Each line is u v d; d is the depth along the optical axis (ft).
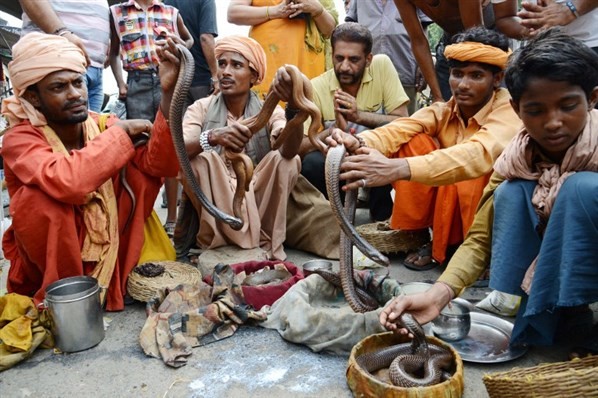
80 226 9.04
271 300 8.97
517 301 8.56
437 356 6.71
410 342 7.25
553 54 5.76
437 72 14.65
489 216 7.32
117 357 7.75
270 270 9.80
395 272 10.84
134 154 9.39
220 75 11.35
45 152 8.60
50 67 8.50
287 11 14.73
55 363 7.63
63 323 7.79
